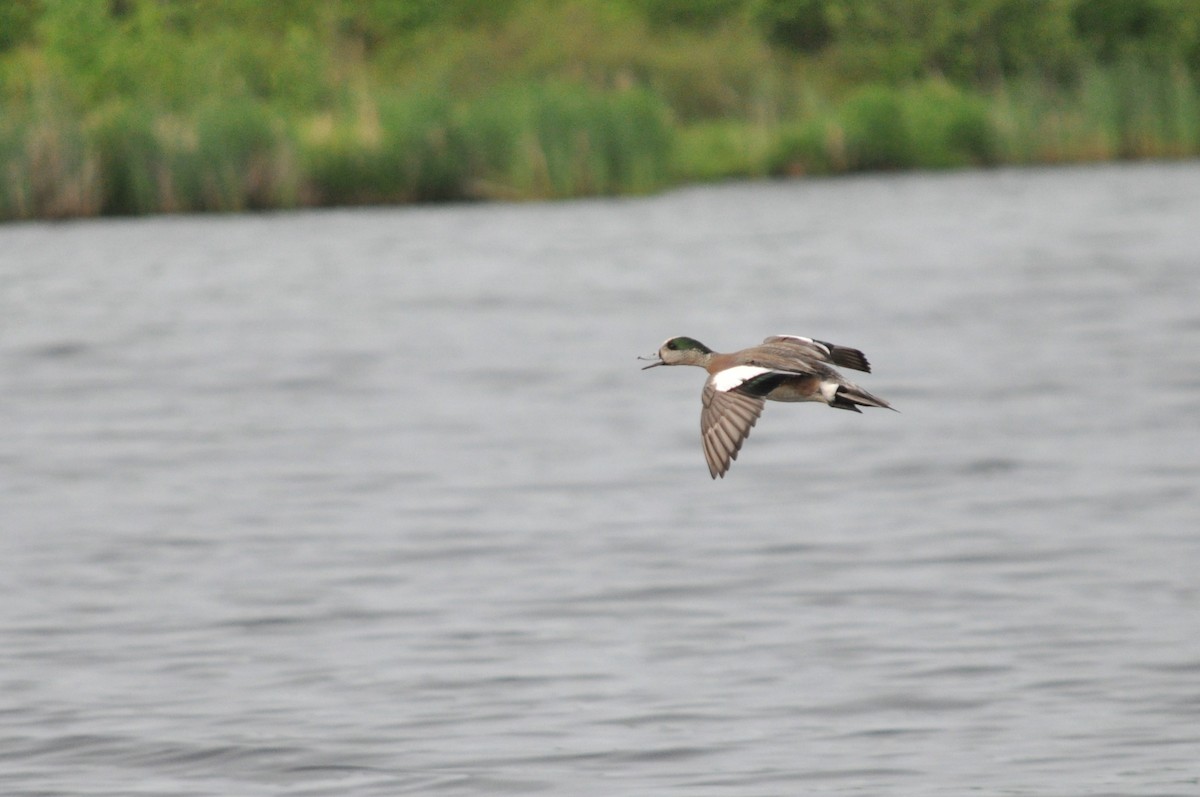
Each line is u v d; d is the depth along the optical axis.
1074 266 37.47
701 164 58.81
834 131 59.66
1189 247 39.88
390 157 49.91
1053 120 61.25
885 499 18.14
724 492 18.59
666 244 42.53
